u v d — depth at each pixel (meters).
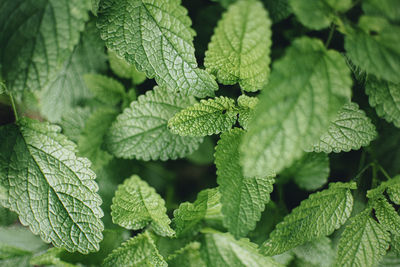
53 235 0.34
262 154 0.30
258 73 0.33
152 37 0.33
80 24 0.32
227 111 0.34
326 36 0.35
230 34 0.31
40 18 0.32
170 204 0.40
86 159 0.34
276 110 0.30
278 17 0.34
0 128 0.34
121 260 0.36
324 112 0.30
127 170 0.39
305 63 0.31
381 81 0.33
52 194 0.34
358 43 0.32
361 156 0.37
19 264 0.38
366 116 0.35
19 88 0.32
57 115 0.38
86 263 0.37
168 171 0.41
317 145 0.34
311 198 0.34
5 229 0.39
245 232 0.32
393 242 0.35
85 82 0.38
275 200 0.38
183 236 0.37
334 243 0.37
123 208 0.35
